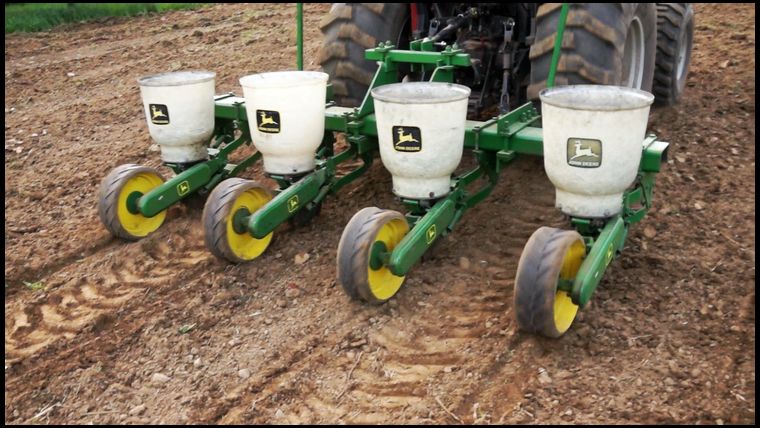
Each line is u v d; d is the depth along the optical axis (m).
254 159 5.55
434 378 3.63
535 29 5.29
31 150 6.78
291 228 5.06
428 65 5.30
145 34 11.12
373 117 4.75
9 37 11.21
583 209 3.81
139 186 4.98
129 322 4.18
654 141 4.19
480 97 5.41
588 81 4.52
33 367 3.85
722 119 6.47
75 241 5.12
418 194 4.20
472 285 4.38
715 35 8.98
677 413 3.34
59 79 8.93
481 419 3.36
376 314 4.13
